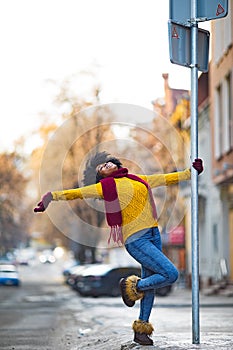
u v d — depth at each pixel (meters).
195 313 10.29
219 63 36.34
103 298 41.47
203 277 45.94
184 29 10.41
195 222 10.16
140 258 9.45
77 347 12.52
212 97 39.59
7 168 59.97
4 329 18.98
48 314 26.89
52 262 144.62
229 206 40.31
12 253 112.44
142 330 9.95
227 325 15.69
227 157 35.47
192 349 9.73
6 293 52.16
